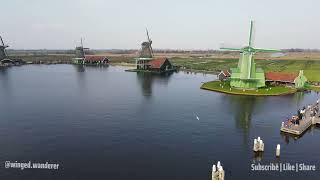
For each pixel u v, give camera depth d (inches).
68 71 7421.3
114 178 1497.3
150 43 7785.4
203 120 2578.7
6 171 1567.4
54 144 1979.6
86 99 3548.2
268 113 2827.3
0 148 1903.3
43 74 6619.1
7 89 4318.4
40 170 1582.2
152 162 1696.6
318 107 2920.8
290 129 2181.3
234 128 2346.2
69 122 2508.6
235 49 3988.7
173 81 5378.9
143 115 2758.4
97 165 1652.3
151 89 4384.8
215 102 3351.4
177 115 2755.9
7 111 2901.1
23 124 2444.6
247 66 3978.8
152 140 2063.2
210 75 6496.1
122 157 1765.5
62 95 3823.8
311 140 2078.0
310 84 4517.7
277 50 3956.7
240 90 3998.5
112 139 2081.7
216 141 2047.2
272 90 3959.2
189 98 3609.7
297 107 3073.3
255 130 2295.8
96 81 5344.5
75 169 1599.4
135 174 1544.0
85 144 1982.0
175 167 1631.4
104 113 2829.7
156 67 7214.6
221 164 1675.7
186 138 2106.3
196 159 1740.9
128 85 4808.1
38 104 3235.7
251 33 3927.2
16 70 7642.7
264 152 1856.5
